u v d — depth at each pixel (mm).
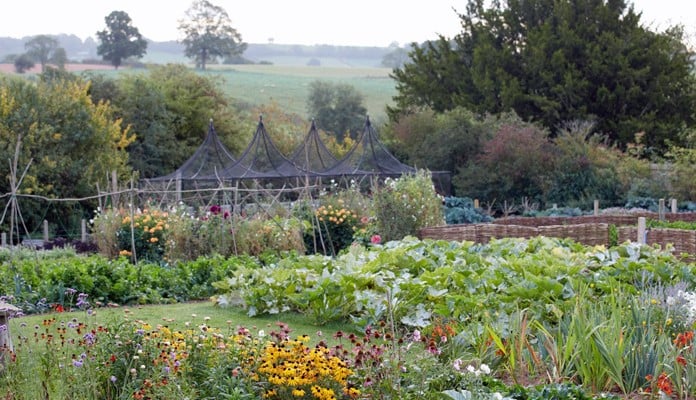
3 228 23375
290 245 14867
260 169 26219
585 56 37094
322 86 61344
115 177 15516
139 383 5555
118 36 93812
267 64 118938
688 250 13344
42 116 25375
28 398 5484
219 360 5867
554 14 38531
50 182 24516
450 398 5574
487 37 39625
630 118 35719
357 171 26078
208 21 99438
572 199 29375
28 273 11398
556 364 6273
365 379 5691
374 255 10977
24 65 94938
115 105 34906
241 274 10508
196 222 14586
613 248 10984
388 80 93938
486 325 6766
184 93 37656
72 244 19172
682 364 5738
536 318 7527
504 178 30344
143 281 11414
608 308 7199
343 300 9094
